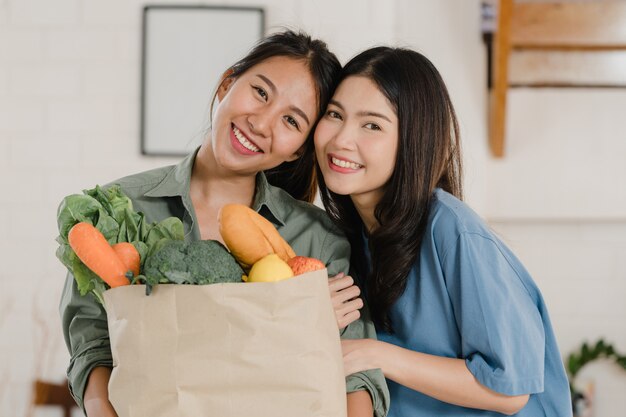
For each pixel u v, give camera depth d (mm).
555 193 3299
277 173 1762
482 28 3223
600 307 3328
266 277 1191
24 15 3131
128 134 3145
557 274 3340
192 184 1602
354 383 1429
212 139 1539
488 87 3246
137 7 3133
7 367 3137
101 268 1202
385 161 1538
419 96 1549
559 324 3338
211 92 3111
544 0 3129
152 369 1167
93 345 1419
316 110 1554
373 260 1636
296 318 1175
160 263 1152
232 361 1159
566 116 3291
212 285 1148
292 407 1178
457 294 1538
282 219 1617
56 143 3145
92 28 3135
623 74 3250
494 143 3203
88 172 3145
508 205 3303
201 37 3113
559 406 1620
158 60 3121
